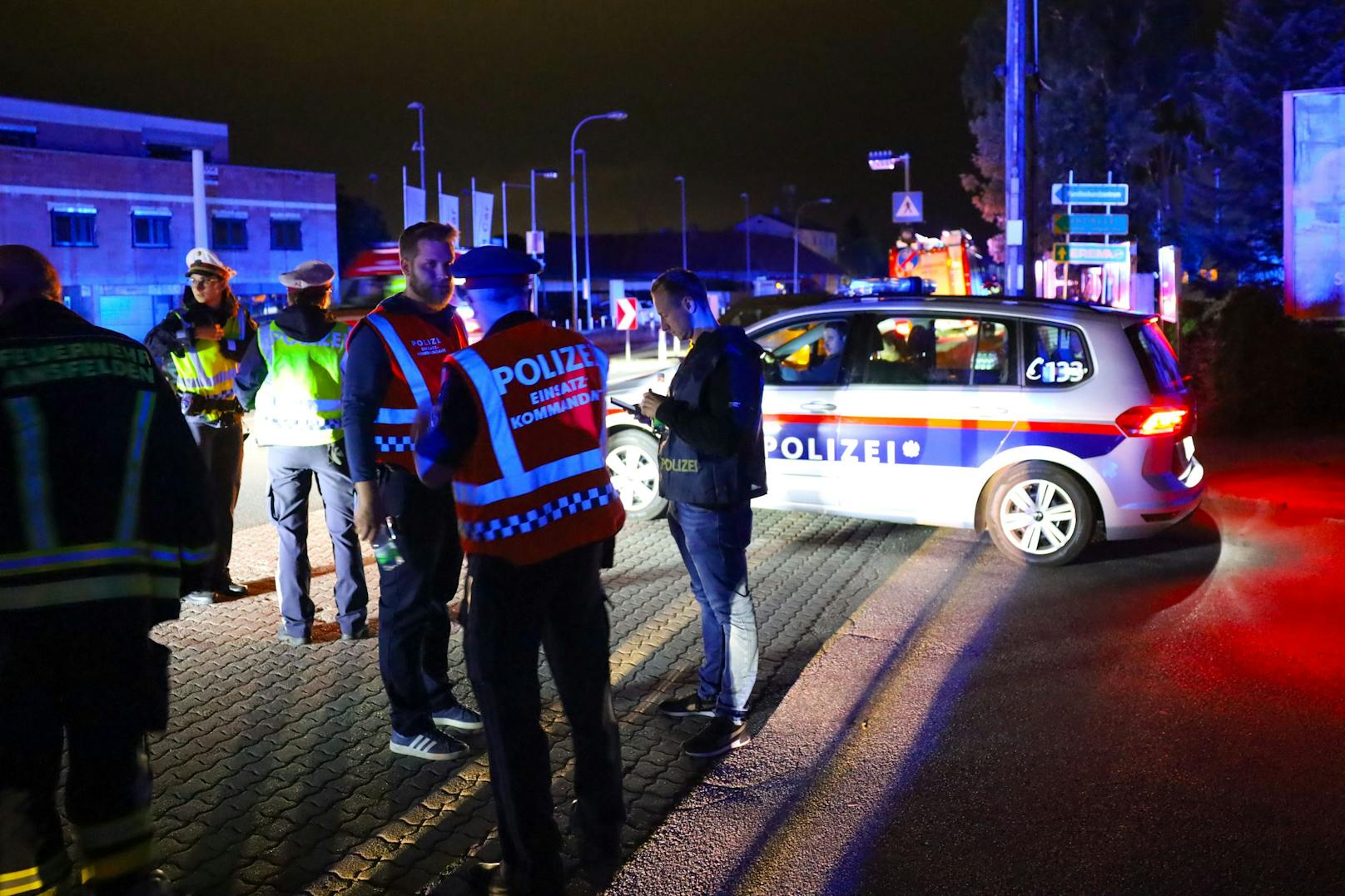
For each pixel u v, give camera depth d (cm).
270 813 379
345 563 553
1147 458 664
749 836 359
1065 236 1545
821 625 580
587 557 328
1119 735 435
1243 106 3234
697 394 406
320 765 417
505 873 320
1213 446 1080
